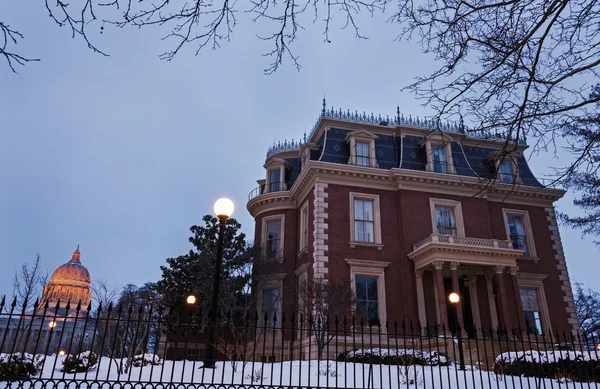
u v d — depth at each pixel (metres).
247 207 30.97
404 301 23.42
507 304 23.23
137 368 13.71
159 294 29.28
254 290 26.20
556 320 25.19
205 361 9.92
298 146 32.09
